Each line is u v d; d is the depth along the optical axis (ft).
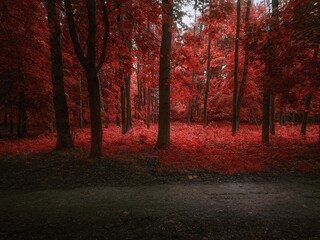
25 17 24.91
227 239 9.70
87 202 13.78
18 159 23.99
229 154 26.96
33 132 54.85
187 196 14.92
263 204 13.64
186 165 22.38
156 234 10.07
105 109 68.44
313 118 89.71
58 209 12.72
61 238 9.70
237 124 49.65
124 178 18.74
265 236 9.95
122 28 28.37
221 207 13.15
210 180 18.48
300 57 20.21
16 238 9.64
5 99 41.50
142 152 28.58
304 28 18.38
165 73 30.42
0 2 23.25
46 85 41.81
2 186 16.47
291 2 18.06
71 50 37.52
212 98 73.56
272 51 21.16
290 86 22.25
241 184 17.49
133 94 89.45
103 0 21.22
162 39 30.45
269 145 31.81
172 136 43.11
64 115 29.25
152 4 22.82
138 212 12.39
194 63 28.43
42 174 19.29
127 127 49.44
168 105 30.94
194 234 10.08
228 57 52.85
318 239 9.76
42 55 35.91
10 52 34.06
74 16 26.35
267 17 24.34
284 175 19.81
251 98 61.82
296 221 11.42
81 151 28.14
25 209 12.70
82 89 62.59
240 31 40.42
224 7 24.36
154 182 17.88
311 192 15.74
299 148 29.04
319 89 24.26
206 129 54.49
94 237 9.80
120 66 32.12
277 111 71.31
